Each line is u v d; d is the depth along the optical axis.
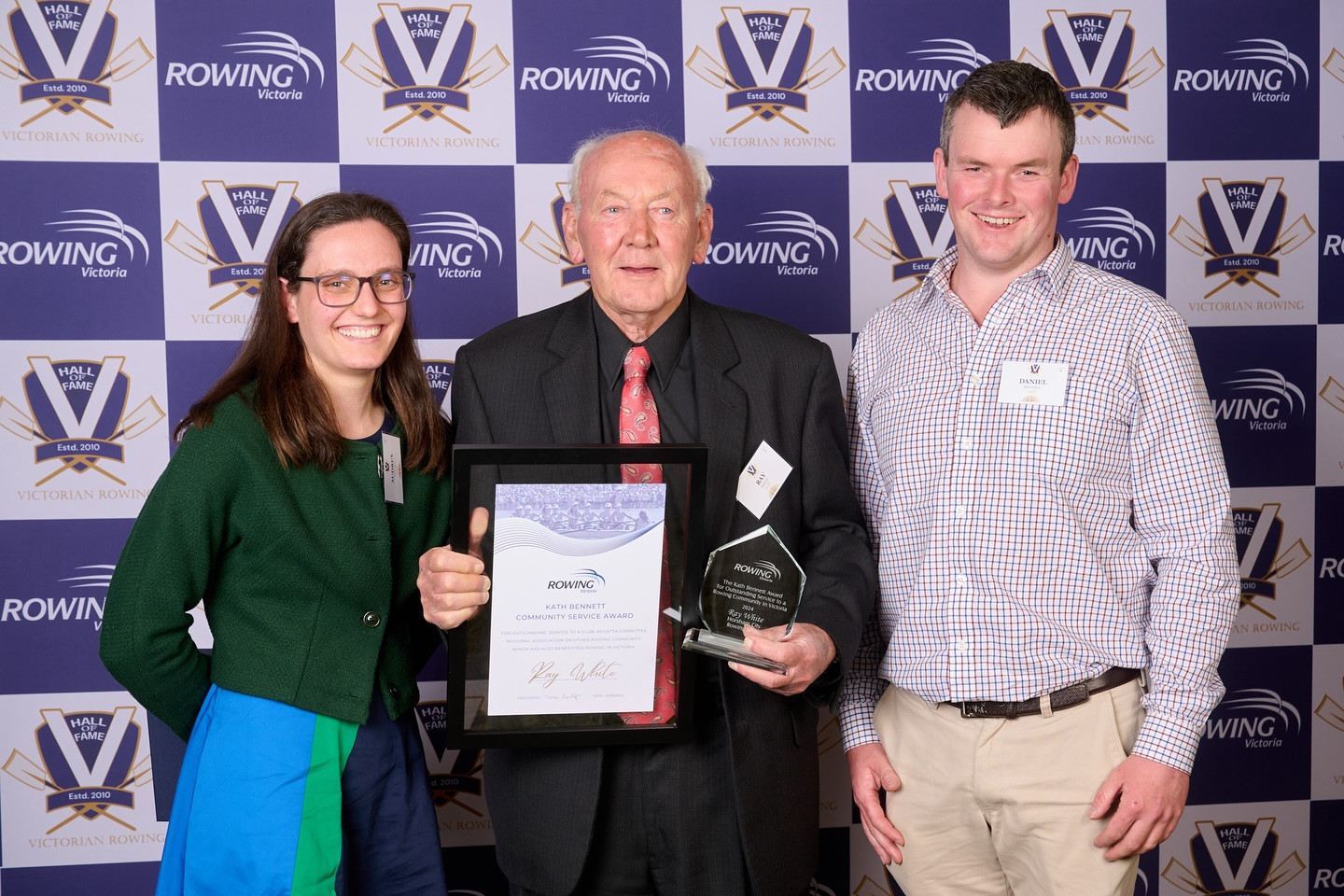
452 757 2.57
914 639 1.74
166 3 2.42
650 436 1.70
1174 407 1.64
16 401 2.43
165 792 1.80
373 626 1.59
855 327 2.63
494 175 2.53
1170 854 2.75
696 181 1.74
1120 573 1.69
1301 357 2.72
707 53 2.55
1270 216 2.69
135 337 2.46
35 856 2.48
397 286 1.60
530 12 2.51
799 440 1.76
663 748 1.64
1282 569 2.73
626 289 1.64
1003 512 1.67
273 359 1.58
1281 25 2.66
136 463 2.48
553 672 1.55
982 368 1.71
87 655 2.47
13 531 2.45
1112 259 2.67
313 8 2.46
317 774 1.52
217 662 1.56
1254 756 2.75
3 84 2.39
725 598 1.57
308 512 1.54
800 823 1.72
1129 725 1.67
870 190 2.61
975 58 2.61
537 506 1.52
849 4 2.58
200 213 2.46
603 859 1.66
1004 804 1.69
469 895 2.59
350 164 2.49
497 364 1.73
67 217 2.42
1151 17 2.63
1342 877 2.77
